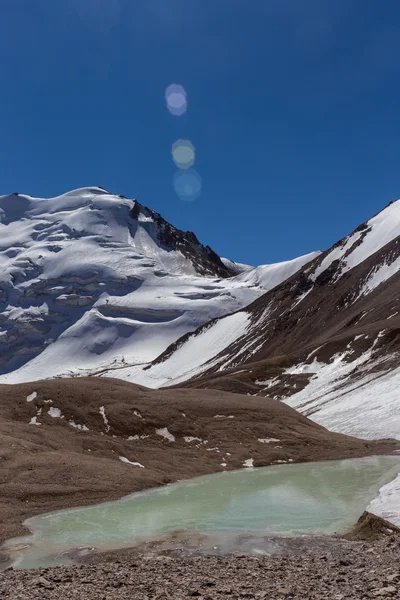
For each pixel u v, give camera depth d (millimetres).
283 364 114375
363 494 33344
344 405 77750
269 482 39656
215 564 17328
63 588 13219
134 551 21406
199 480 41250
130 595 12078
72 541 23547
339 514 27984
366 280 167750
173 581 14023
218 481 40750
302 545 21266
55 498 32000
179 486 38344
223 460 48719
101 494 33781
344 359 101375
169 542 22797
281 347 164750
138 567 17344
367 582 12164
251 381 109875
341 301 166250
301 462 50438
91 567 17672
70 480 34875
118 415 51781
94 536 24375
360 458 51125
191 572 15719
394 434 60531
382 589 10672
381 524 22625
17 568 19609
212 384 108875
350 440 58906
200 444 51438
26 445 39844
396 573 12703
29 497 31500
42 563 20234
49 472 35500
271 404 66000
